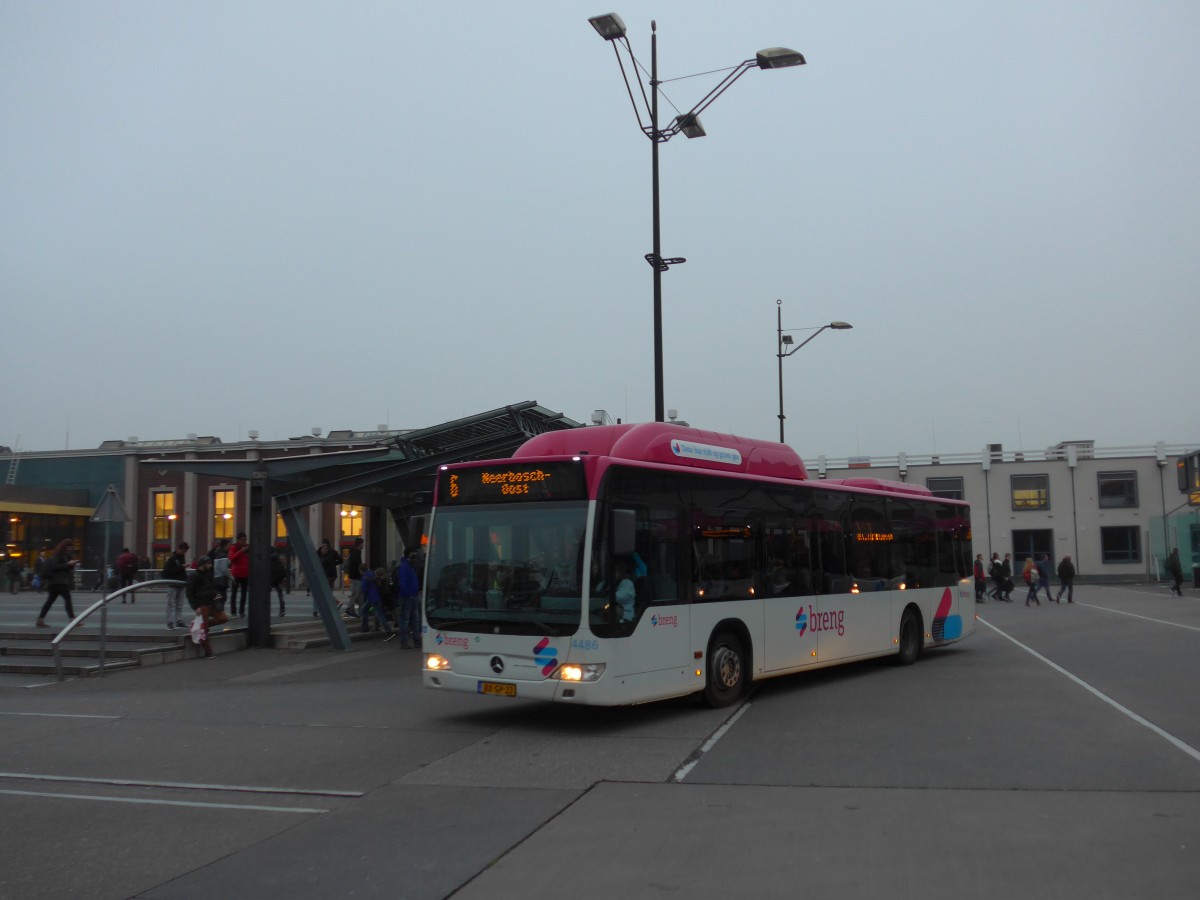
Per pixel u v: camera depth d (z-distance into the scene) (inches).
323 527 1866.4
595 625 399.9
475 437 805.9
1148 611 1251.2
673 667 436.1
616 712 464.1
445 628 434.6
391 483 842.2
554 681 401.7
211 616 771.4
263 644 765.9
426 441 788.0
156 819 285.3
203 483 1941.4
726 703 472.7
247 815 288.5
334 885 223.9
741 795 299.6
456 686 428.5
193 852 252.5
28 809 298.5
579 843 251.6
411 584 770.2
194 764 362.3
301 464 763.4
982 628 992.9
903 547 653.3
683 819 272.8
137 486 1972.2
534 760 359.3
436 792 313.0
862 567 600.1
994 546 2347.4
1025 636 885.8
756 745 378.6
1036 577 1470.2
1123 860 230.7
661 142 724.7
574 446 466.3
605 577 405.7
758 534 507.5
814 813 275.9
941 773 324.5
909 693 517.7
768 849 242.8
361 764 357.4
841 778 319.9
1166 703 473.7
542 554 415.5
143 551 1950.1
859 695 512.4
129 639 722.2
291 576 1728.6
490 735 411.8
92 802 306.7
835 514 579.2
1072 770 327.0
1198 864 227.5
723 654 471.8
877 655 607.2
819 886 215.6
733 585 483.2
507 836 259.4
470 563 434.6
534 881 223.1
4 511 1813.5
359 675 621.0
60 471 2010.3
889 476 2397.9
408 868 234.7
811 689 538.3
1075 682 554.6
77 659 673.0
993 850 239.1
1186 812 273.0
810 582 544.7
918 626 662.5
